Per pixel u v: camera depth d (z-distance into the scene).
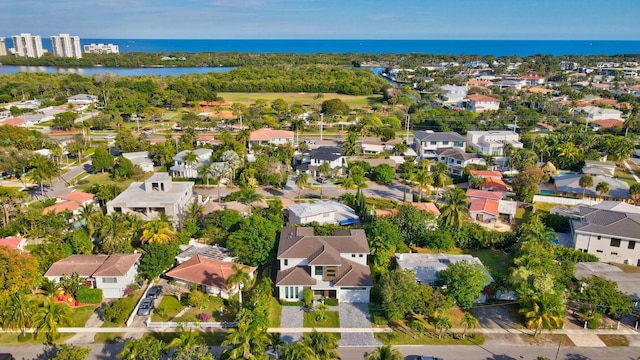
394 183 120.19
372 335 58.19
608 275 67.81
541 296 58.44
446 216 83.19
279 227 80.62
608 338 58.47
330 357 48.47
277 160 122.88
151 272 68.44
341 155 129.62
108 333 57.97
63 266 67.69
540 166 127.19
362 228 80.62
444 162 131.50
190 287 67.81
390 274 61.91
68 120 176.00
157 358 48.38
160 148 129.25
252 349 47.78
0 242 75.38
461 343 57.06
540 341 57.69
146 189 93.00
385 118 192.50
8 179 117.88
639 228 76.56
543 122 190.88
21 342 55.97
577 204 97.88
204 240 81.38
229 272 67.31
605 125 178.38
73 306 63.69
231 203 96.00
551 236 76.38
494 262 77.38
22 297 57.84
